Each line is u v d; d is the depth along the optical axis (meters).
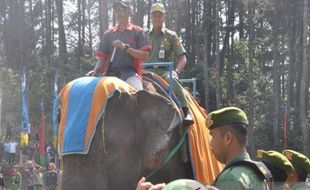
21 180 19.91
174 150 5.94
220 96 40.25
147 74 6.54
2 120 32.06
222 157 3.95
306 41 34.38
